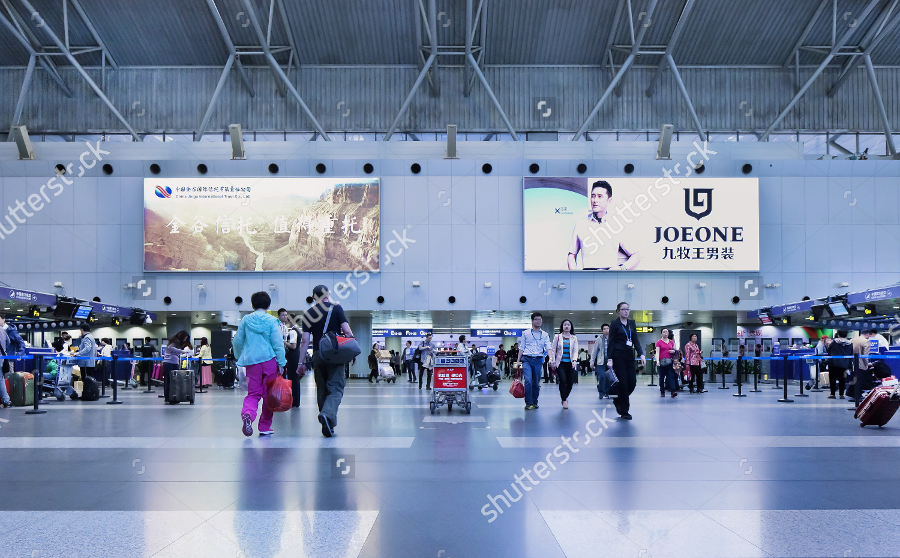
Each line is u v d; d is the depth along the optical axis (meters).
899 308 23.47
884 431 8.02
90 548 3.41
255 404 7.55
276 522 3.87
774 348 24.52
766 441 7.04
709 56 34.66
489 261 27.03
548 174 27.22
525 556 3.29
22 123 35.03
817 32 33.38
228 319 32.41
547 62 34.75
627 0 29.94
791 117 35.50
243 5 30.27
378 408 11.77
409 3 31.19
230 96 35.03
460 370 10.74
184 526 3.79
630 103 35.25
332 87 34.88
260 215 26.81
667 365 15.66
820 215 27.17
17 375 12.48
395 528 3.75
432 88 34.22
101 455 6.20
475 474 5.22
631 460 5.83
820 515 4.00
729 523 3.84
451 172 27.20
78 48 33.59
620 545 3.46
